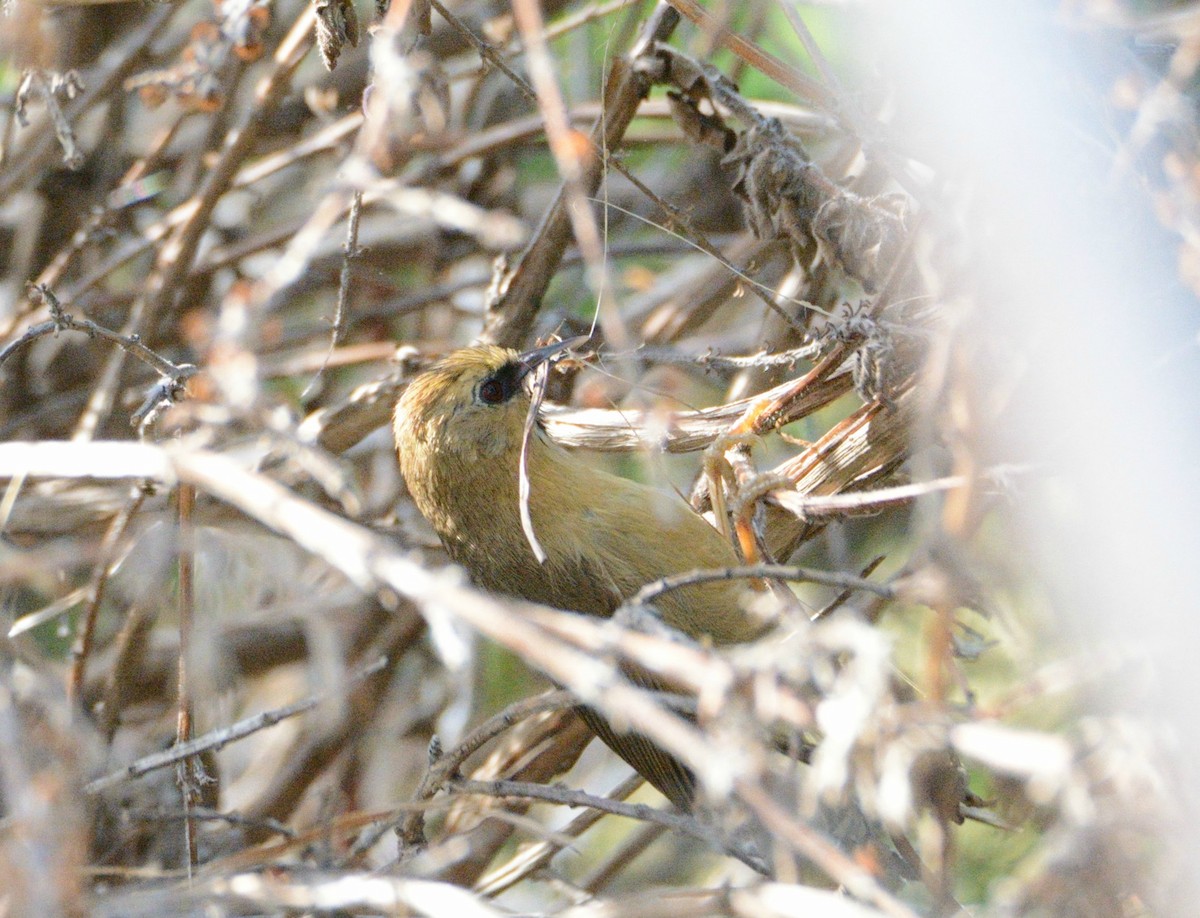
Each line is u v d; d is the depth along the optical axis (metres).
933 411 6.41
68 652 10.95
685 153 12.89
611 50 11.00
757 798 5.21
